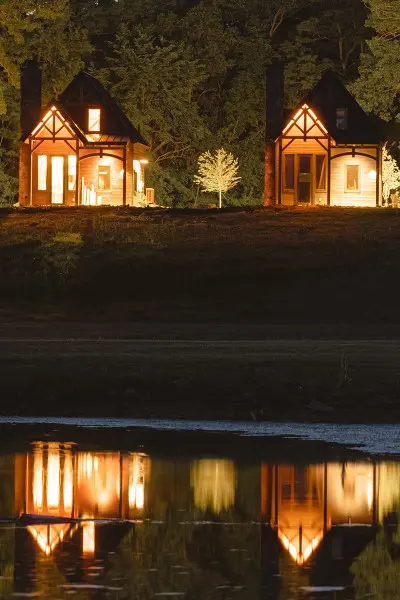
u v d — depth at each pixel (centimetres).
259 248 7181
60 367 4072
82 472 2780
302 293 6506
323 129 9100
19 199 9131
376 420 3650
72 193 9131
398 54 9681
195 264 6912
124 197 9100
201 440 3281
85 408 3816
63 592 1733
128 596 1720
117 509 2372
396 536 2148
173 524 2236
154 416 3734
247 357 4228
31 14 10419
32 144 9131
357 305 6325
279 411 3741
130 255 7044
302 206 8294
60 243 7175
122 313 6272
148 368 4044
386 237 7356
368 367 4050
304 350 4519
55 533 2141
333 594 1744
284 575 1856
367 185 9175
